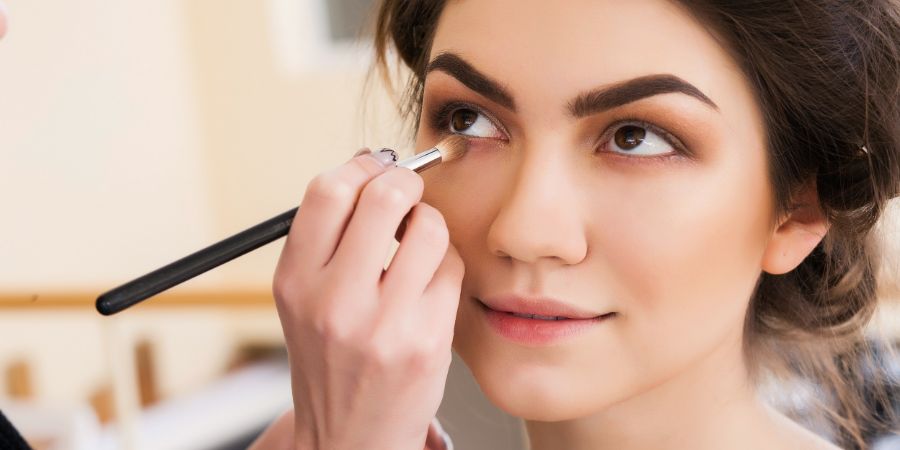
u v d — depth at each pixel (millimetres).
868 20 603
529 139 571
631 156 567
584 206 568
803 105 593
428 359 561
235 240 569
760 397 697
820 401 792
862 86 605
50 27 2447
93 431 1334
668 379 591
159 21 2889
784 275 685
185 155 3000
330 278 556
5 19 579
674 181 565
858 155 614
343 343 557
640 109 559
